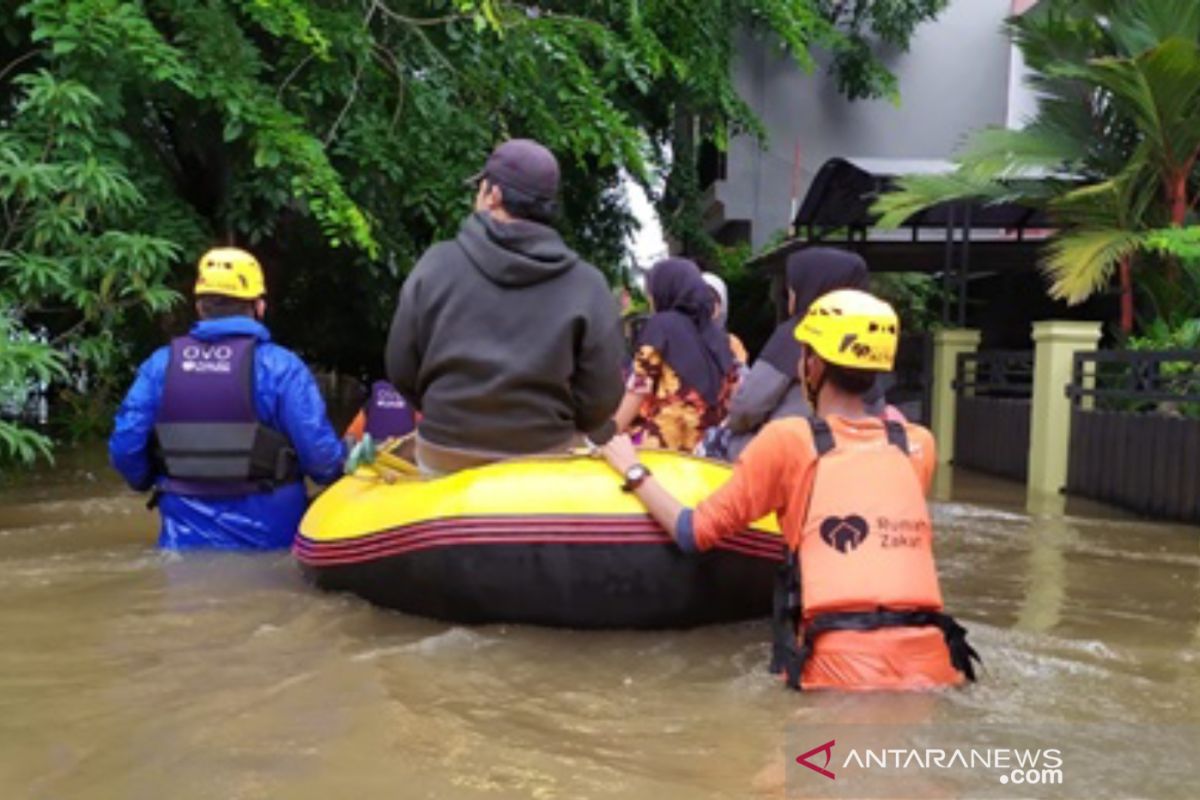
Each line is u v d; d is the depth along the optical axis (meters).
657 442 5.29
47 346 6.39
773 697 3.19
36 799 2.45
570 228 13.18
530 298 4.19
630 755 2.73
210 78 7.18
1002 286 17.89
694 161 16.61
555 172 4.26
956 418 12.14
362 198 8.73
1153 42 9.85
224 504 5.09
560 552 3.90
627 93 13.22
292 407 5.04
